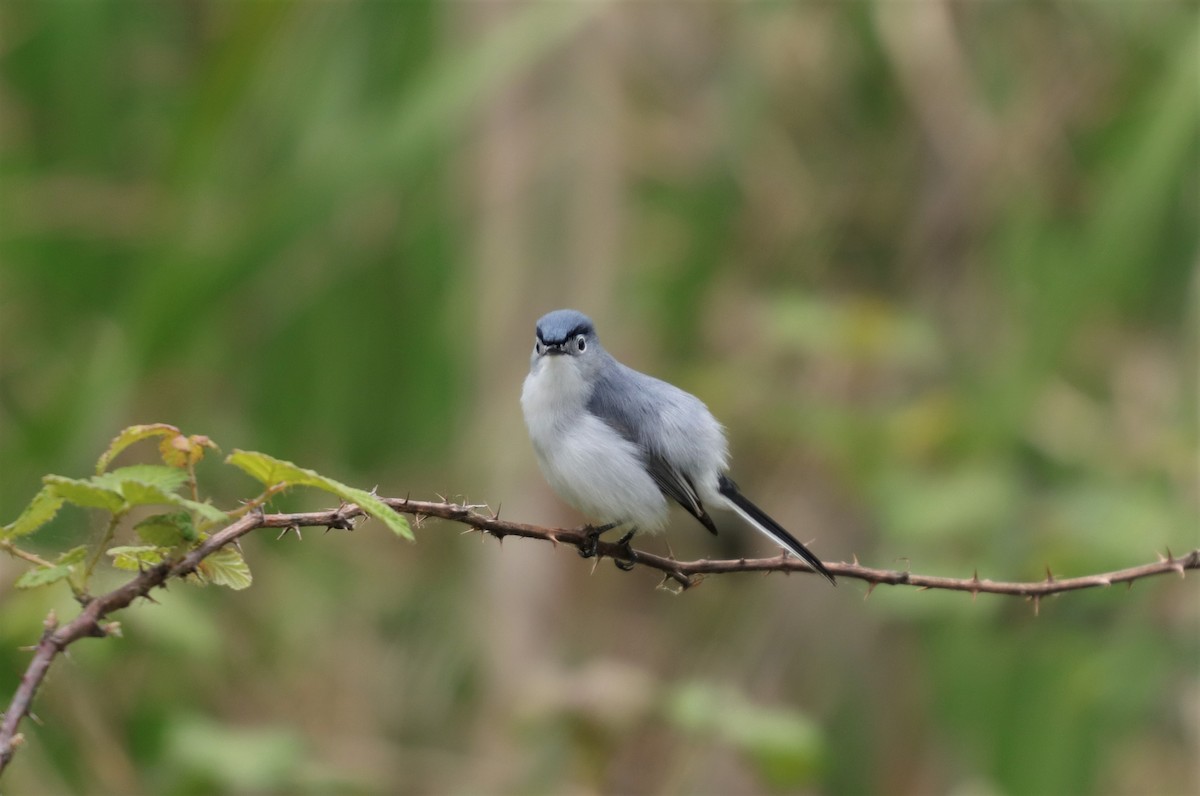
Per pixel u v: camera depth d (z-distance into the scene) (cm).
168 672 1020
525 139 1177
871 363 1302
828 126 1450
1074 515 1106
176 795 858
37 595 820
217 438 1249
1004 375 1135
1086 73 1341
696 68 1397
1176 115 1115
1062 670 1119
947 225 1343
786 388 1328
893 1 1334
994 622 1110
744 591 1312
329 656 1205
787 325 1224
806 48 1395
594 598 1212
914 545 1130
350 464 1310
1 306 1245
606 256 1198
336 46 1195
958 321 1330
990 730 1139
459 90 1047
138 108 1336
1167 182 1121
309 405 1288
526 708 953
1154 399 1277
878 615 1262
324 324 1266
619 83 1212
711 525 839
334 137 1172
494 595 1166
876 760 1240
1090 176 1295
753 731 857
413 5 1192
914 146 1397
